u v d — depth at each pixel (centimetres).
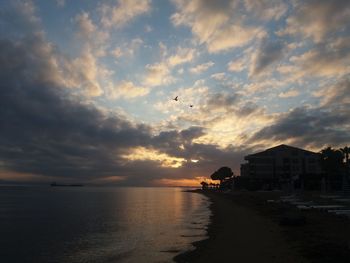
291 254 2014
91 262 2427
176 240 3158
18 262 2516
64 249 2966
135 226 4431
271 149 14275
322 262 1778
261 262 1927
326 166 10006
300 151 14238
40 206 8781
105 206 8719
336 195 6750
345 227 2808
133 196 16400
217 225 3966
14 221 5272
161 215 6009
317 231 2664
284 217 3234
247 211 5425
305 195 7375
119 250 2809
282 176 13838
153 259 2380
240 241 2627
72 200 12019
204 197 14450
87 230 4150
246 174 15262
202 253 2383
